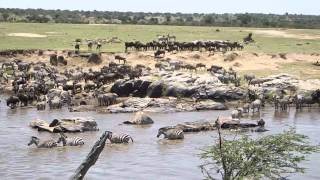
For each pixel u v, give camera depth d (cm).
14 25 19275
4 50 12044
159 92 8856
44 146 5556
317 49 13588
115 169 4697
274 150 3288
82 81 10138
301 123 7125
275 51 12794
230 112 7944
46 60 11706
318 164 4831
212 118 7300
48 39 14450
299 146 3381
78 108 8094
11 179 4384
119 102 8612
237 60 11500
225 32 18550
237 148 3250
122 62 11500
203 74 9856
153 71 10175
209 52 12169
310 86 9244
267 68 11012
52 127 6575
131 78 9206
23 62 11325
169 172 4603
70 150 5444
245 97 8762
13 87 9719
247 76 9625
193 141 5897
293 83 9344
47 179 4381
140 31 18225
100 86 9500
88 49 12700
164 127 6128
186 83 8956
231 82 9544
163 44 12550
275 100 8356
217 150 3306
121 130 6519
